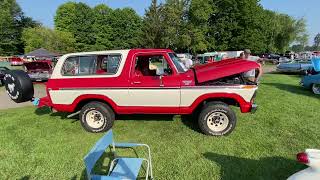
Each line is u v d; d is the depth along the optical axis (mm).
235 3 48344
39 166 4758
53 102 6590
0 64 33344
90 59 6344
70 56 6434
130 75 6156
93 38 74062
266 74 22562
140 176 4324
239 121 6961
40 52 31484
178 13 42406
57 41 53688
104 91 6254
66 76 6441
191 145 5480
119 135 6137
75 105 6477
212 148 5312
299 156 2988
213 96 5949
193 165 4641
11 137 6160
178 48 46844
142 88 6105
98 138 6031
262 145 5387
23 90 6629
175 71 6078
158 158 4938
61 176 4426
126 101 6238
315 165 2885
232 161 4742
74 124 7066
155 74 6465
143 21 42594
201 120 5969
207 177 4254
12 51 70562
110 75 6234
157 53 6184
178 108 6148
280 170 4387
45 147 5555
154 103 6176
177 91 6008
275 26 57375
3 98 12125
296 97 10242
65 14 72125
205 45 47281
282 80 16656
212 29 49938
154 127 6637
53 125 7004
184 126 6648
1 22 67250
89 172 3139
